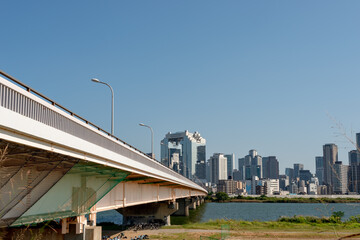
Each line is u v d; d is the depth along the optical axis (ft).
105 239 163.53
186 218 375.25
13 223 65.92
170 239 167.22
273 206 631.56
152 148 261.03
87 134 82.43
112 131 154.40
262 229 191.52
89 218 113.50
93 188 98.58
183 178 263.29
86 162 88.94
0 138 49.90
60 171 79.30
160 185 230.07
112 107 156.76
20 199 63.16
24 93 54.70
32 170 65.36
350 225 203.92
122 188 147.43
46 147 63.36
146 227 224.53
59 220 102.22
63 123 69.41
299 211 448.65
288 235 170.60
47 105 62.54
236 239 158.61
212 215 417.28
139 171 132.26
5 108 49.21
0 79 48.37
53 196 78.89
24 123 54.03
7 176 57.52
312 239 160.25
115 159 100.73
